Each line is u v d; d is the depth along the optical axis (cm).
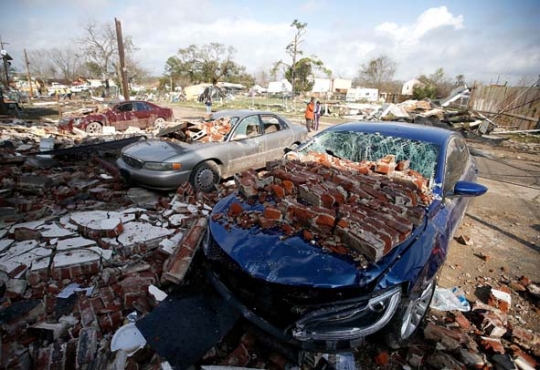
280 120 612
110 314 228
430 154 310
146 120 1180
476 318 250
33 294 250
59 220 360
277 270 188
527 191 612
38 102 2680
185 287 260
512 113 1582
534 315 264
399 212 226
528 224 448
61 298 248
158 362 190
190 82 5606
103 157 689
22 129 973
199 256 265
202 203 428
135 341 204
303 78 4178
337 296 179
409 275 193
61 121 1044
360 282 178
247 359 198
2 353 191
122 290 246
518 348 227
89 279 273
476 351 216
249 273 191
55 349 194
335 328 178
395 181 275
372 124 387
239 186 279
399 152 328
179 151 459
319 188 249
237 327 225
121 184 498
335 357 201
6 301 236
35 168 564
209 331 208
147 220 369
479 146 1144
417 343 223
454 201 302
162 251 302
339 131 382
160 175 432
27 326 218
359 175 288
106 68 3788
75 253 289
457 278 312
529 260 350
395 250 201
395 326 197
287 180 268
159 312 224
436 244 225
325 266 185
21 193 447
